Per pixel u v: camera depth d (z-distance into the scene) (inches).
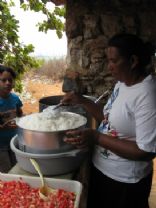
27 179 73.8
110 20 130.4
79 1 132.8
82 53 135.1
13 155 118.2
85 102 89.4
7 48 260.7
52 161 74.4
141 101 65.7
